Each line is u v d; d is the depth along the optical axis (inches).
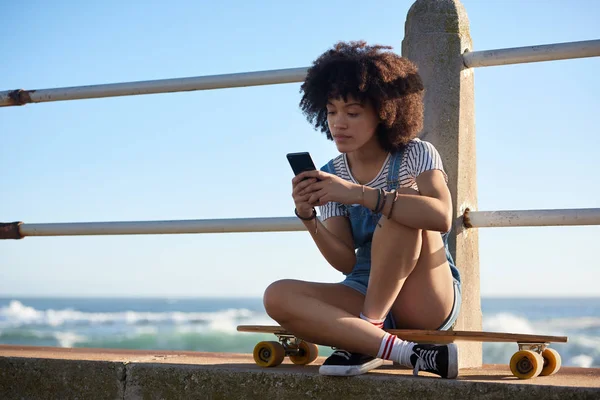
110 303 2258.9
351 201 77.2
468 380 69.6
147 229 111.1
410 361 73.4
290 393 74.4
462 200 101.7
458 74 103.8
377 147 86.5
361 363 73.8
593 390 63.9
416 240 76.2
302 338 80.0
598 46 94.0
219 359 96.7
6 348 109.8
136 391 81.8
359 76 80.5
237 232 107.0
